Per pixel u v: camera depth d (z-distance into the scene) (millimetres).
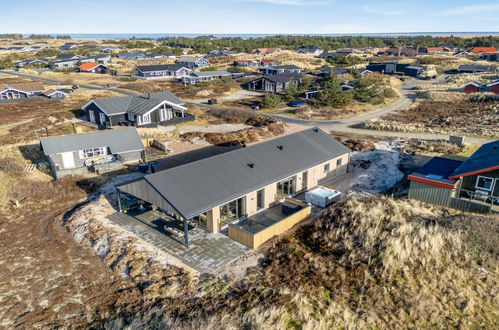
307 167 27750
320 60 137875
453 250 18828
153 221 24562
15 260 20406
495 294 16219
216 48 179250
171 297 16922
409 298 16125
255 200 24719
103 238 21969
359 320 15117
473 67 105438
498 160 23219
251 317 15219
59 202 28484
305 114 57812
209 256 20234
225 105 66750
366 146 39938
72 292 17609
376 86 70875
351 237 20422
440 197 24453
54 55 165875
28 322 15727
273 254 20125
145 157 36750
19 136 44812
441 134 45125
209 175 23766
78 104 65000
